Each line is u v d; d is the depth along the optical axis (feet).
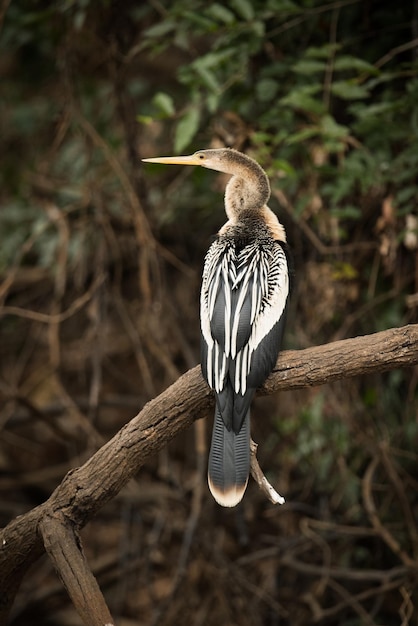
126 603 42.98
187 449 46.21
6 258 46.65
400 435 35.32
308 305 36.11
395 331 19.71
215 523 41.27
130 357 52.16
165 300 40.06
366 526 37.22
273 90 33.22
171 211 41.86
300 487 39.63
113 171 42.16
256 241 23.70
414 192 30.66
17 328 49.49
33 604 44.57
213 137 34.35
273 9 31.58
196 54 38.63
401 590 32.71
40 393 50.06
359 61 29.81
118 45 38.34
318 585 38.14
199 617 38.37
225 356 20.67
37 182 43.37
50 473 46.34
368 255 35.14
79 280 41.65
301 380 20.59
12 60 46.93
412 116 30.19
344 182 31.04
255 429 40.98
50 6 39.78
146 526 44.65
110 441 21.38
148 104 44.86
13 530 22.33
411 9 33.60
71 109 39.17
